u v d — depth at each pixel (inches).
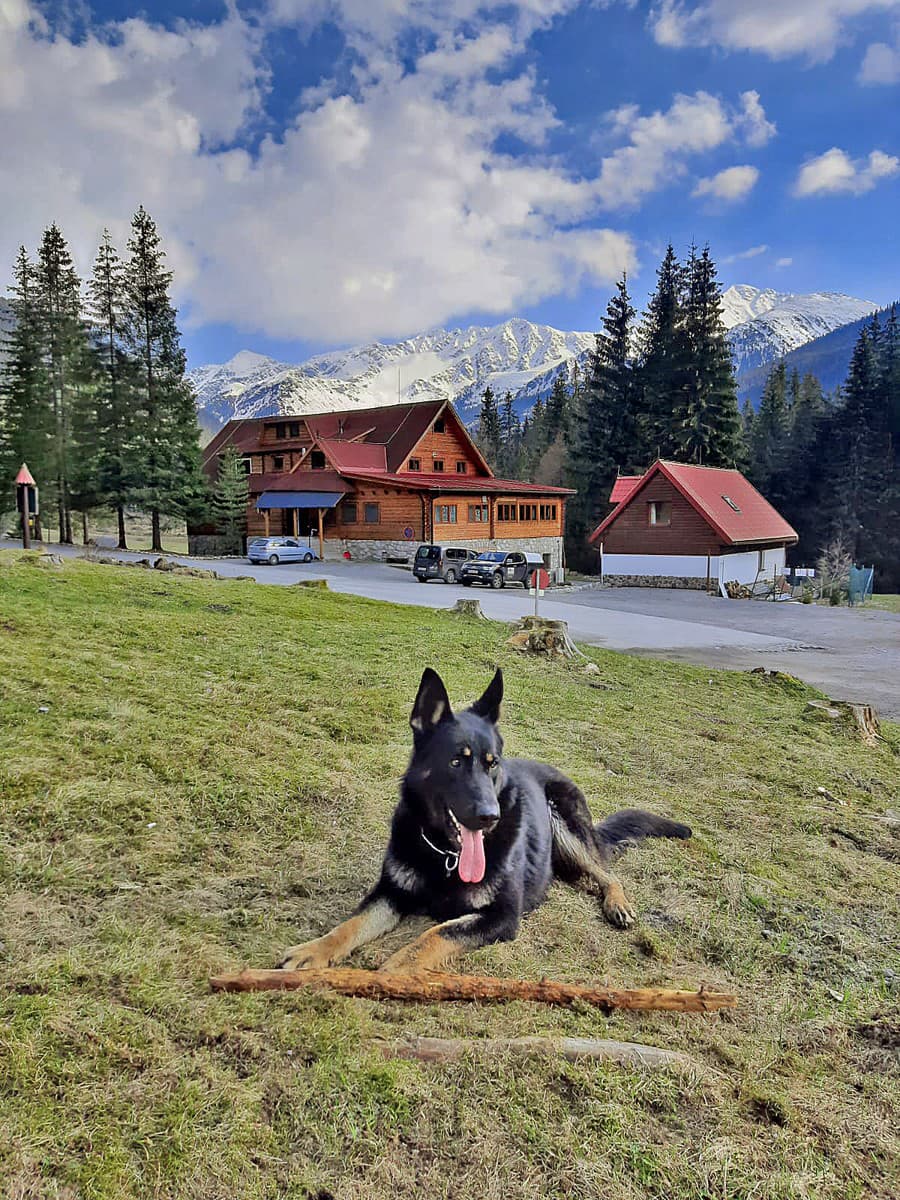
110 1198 77.8
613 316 2429.9
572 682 422.3
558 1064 103.2
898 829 237.6
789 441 2768.2
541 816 162.9
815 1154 93.7
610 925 150.9
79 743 206.7
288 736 241.6
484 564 1302.9
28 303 1798.7
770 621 1071.0
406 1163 86.9
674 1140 93.6
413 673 363.3
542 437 3818.9
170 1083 93.6
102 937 124.6
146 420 1712.6
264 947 128.6
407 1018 112.5
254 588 642.2
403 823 141.6
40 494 1775.3
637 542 1550.2
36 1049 95.0
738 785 262.8
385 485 1601.9
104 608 419.2
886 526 2300.7
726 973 137.5
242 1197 80.5
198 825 174.1
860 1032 122.9
